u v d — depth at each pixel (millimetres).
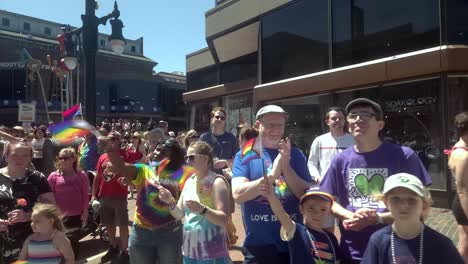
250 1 14984
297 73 13164
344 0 11695
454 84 9234
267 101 13773
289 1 13289
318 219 2900
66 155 6191
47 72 40438
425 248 2316
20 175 4504
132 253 4070
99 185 6387
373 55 11031
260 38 14539
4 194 4371
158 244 3990
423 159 9609
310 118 12312
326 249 2885
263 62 14453
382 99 10406
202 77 19719
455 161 3848
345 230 2977
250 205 3121
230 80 17578
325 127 11820
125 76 47375
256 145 3184
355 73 10727
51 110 40188
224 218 3400
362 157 2975
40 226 3854
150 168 4102
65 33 10406
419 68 9398
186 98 19906
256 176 3105
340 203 3076
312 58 12664
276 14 13898
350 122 3010
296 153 3193
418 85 9727
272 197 2861
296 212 3082
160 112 49219
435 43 9609
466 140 3863
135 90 47750
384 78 10094
